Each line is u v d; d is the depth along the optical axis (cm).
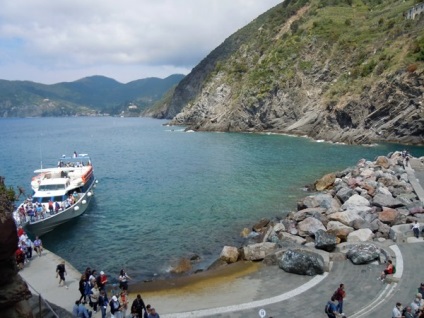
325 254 2798
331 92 13550
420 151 9475
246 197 5438
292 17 19900
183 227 4244
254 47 19775
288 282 2569
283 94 15275
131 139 15825
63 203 4559
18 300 1048
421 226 3231
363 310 2105
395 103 11044
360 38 14875
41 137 18775
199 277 2806
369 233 3145
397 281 2380
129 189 6228
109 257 3475
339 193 4569
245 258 3070
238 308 2256
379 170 5494
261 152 9944
